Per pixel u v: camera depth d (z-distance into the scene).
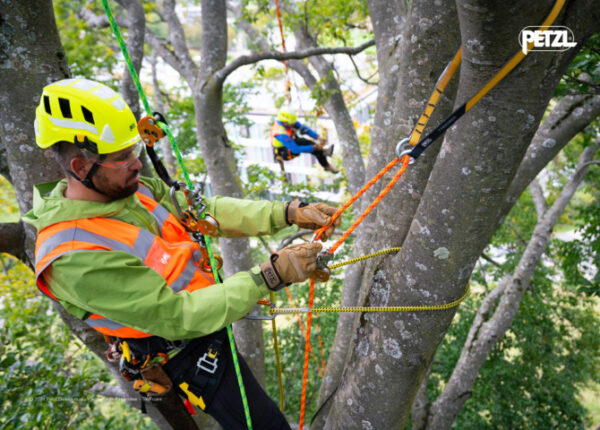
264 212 1.72
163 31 17.31
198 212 1.46
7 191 9.88
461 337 8.54
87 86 1.30
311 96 6.64
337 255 8.71
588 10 1.17
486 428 8.18
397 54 3.62
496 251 14.17
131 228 1.41
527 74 1.25
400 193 2.00
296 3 7.19
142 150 2.76
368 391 2.00
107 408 7.99
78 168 1.32
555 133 3.54
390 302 1.87
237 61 4.82
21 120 2.06
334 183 9.48
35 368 4.32
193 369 1.59
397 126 2.04
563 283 9.48
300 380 7.79
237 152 11.78
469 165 1.46
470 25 1.17
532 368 8.63
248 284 1.37
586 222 6.90
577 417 8.24
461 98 1.41
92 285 1.25
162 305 1.27
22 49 2.01
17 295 6.05
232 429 1.67
